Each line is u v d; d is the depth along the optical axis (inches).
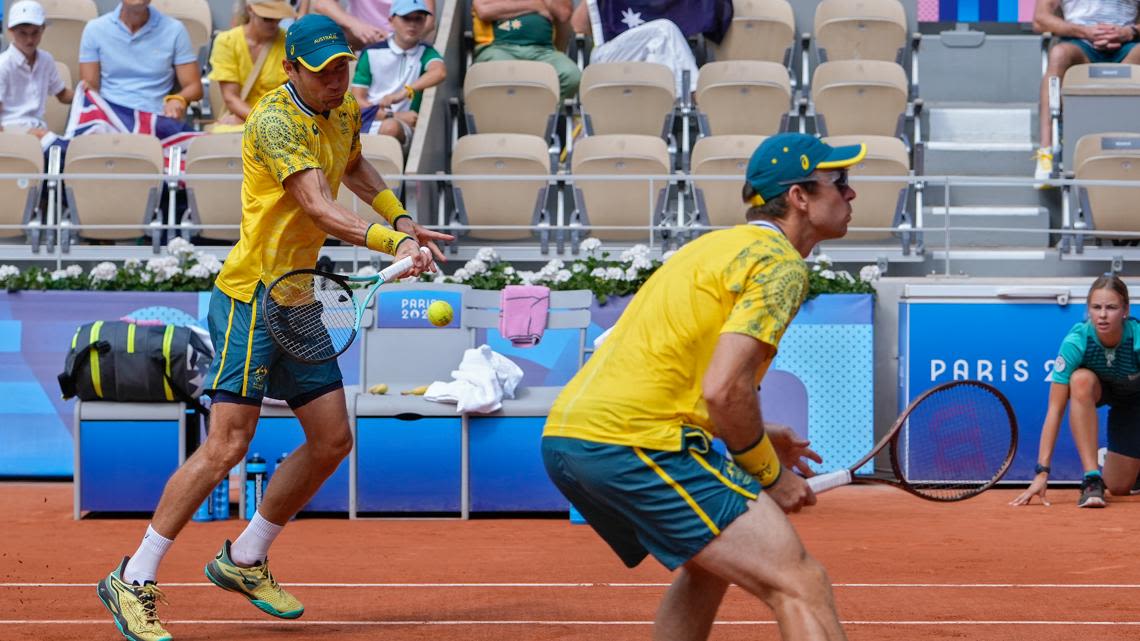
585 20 1346.0
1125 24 1334.9
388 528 768.3
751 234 334.6
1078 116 1201.4
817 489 386.9
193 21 1389.0
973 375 911.0
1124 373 835.4
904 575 599.2
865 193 1053.2
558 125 1295.5
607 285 918.4
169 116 1211.2
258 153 470.6
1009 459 429.1
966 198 1233.4
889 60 1343.5
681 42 1302.9
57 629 484.4
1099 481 831.7
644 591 561.9
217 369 481.4
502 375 813.2
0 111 1171.3
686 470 324.5
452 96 1317.7
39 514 808.9
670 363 328.8
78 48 1360.7
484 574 606.9
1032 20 1411.2
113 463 792.3
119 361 776.3
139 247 1054.4
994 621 498.6
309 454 497.0
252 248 478.3
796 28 1437.0
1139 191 1055.0
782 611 315.9
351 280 465.7
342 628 488.4
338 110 492.4
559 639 466.9
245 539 497.7
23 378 924.6
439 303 646.5
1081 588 567.5
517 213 1072.2
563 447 338.3
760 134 1195.3
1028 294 908.6
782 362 913.5
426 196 1123.3
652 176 1015.0
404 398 804.0
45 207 1087.6
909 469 820.0
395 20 1206.3
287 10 1168.2
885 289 944.9
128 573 469.7
